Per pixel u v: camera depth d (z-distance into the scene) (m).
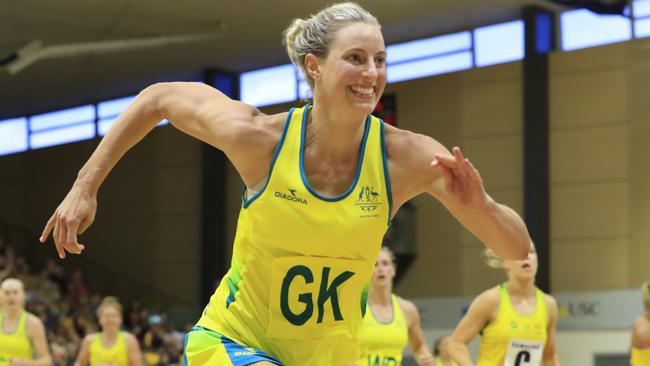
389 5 19.20
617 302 17.83
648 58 18.39
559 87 19.14
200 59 22.59
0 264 22.25
